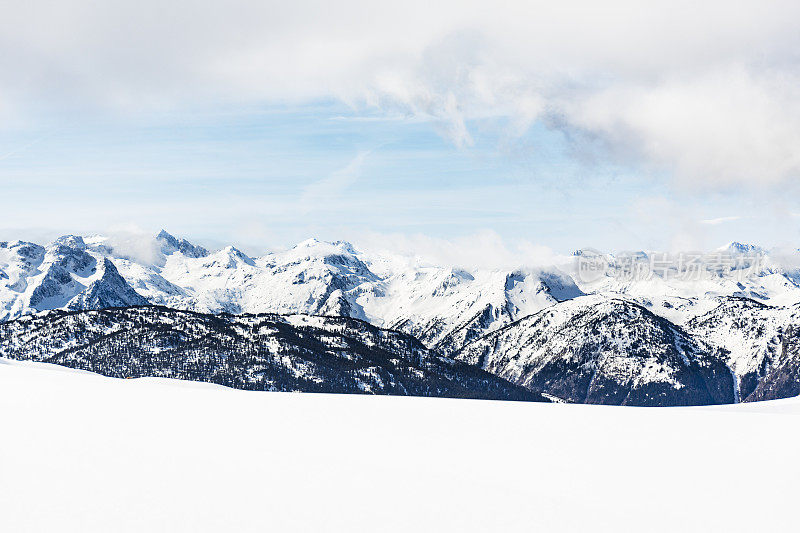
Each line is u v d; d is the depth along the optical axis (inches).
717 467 1587.1
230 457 1659.7
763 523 1233.4
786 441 1814.7
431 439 1894.7
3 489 1395.2
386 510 1294.3
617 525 1222.9
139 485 1428.4
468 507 1311.5
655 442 1845.5
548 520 1247.5
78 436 1857.8
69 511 1282.0
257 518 1250.6
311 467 1576.0
